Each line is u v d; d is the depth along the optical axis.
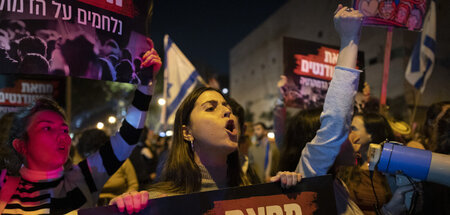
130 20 1.77
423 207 1.94
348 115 1.49
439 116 2.34
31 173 1.65
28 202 1.60
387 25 2.65
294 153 1.92
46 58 1.53
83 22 1.62
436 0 4.12
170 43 4.08
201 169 1.60
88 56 1.63
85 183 1.80
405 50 7.49
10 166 1.67
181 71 4.05
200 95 1.63
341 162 1.73
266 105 35.06
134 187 3.32
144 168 3.69
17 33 1.48
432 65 3.91
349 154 1.74
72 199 1.73
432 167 1.45
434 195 1.95
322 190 1.49
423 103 4.19
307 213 1.46
